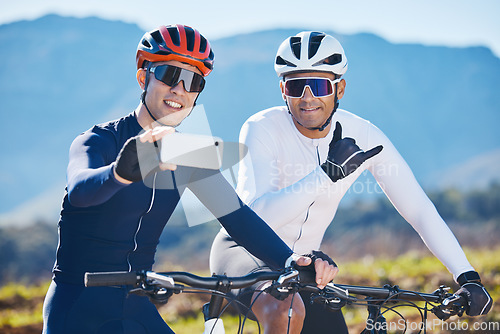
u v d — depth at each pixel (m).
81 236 2.33
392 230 19.30
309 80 3.22
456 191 34.81
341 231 28.97
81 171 2.11
